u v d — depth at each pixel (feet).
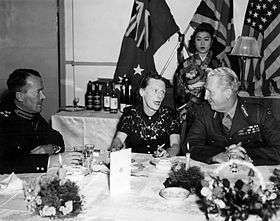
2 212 5.34
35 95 8.67
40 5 14.93
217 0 14.14
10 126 8.63
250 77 14.03
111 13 15.11
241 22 14.44
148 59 14.64
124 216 5.27
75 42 15.49
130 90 14.17
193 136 8.59
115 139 9.20
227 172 6.82
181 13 14.62
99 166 7.25
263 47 14.02
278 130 8.18
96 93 14.12
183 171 6.36
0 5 15.03
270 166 7.45
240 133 8.38
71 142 13.43
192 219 5.18
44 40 15.15
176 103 13.69
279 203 5.02
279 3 13.85
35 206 5.31
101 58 15.42
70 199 5.18
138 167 7.23
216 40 14.11
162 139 9.23
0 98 14.99
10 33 15.19
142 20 14.52
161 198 5.89
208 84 8.16
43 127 9.34
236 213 4.63
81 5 15.21
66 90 15.66
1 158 7.47
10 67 15.37
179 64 14.02
